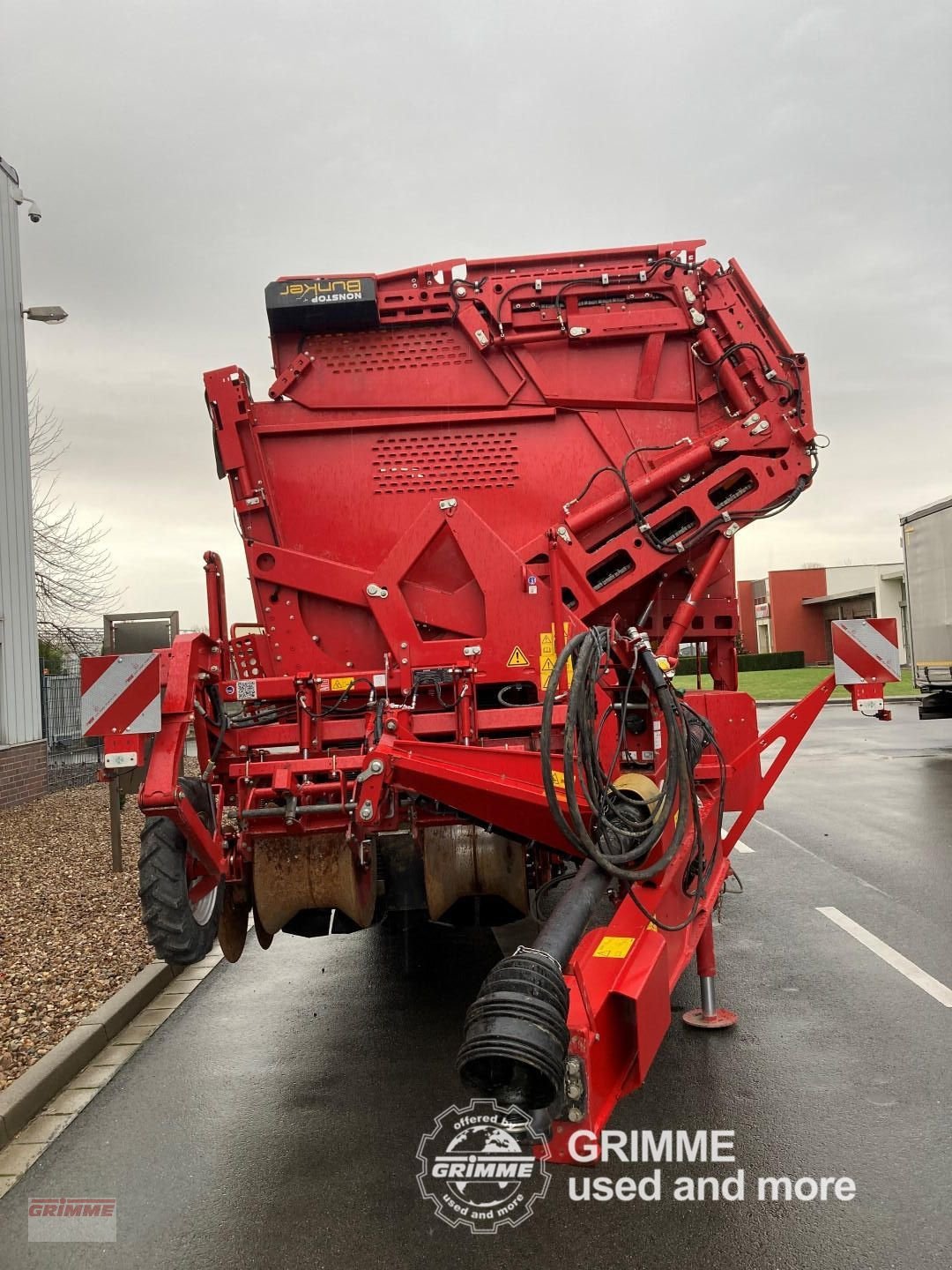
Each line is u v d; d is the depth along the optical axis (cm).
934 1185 324
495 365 577
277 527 561
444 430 571
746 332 585
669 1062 428
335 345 577
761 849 888
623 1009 285
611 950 304
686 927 372
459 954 627
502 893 457
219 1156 363
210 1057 462
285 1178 346
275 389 570
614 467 572
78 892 773
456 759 421
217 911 475
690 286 583
